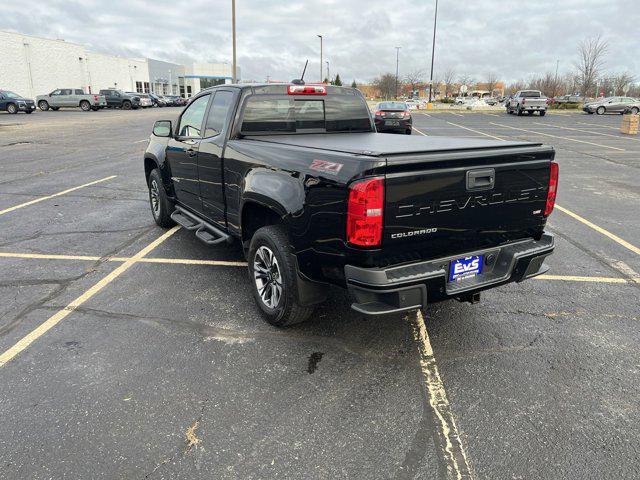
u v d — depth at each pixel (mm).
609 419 2721
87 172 10820
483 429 2639
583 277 4867
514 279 3324
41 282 4598
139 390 2959
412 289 2834
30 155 13406
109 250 5539
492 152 3084
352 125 4816
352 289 2900
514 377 3129
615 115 39531
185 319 3887
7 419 2686
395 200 2748
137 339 3566
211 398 2891
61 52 46094
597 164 12805
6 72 38625
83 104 39219
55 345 3471
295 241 3227
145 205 7734
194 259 5262
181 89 82500
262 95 4238
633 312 4074
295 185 3189
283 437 2572
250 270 3928
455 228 3039
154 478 2299
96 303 4160
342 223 2844
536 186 3361
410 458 2432
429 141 3711
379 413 2770
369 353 3410
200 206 4988
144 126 23312
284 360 3307
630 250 5723
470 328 3783
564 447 2502
